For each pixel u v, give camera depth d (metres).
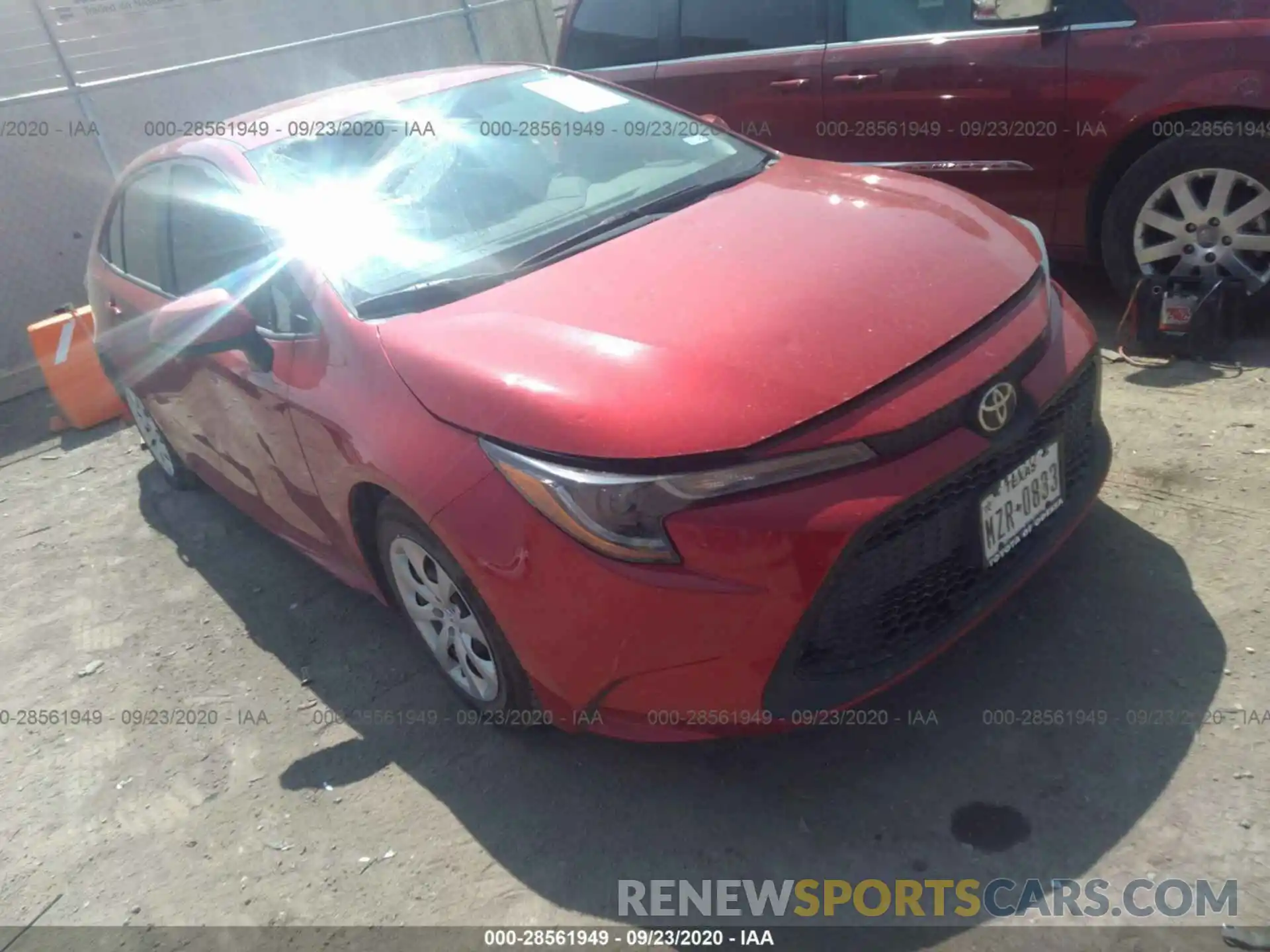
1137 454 3.55
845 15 4.95
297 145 3.52
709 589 2.21
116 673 3.74
